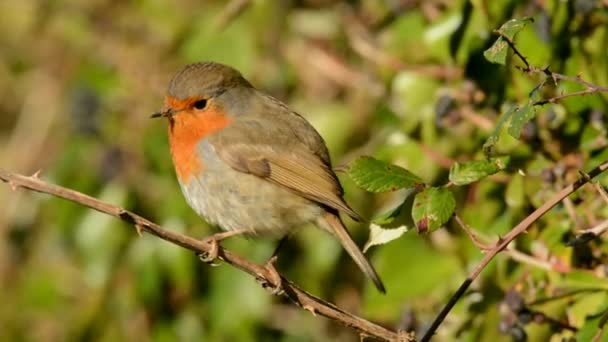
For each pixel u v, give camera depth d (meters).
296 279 12.38
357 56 12.62
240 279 12.38
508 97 9.23
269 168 9.75
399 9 10.70
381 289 9.33
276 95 12.86
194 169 9.88
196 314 12.51
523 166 8.80
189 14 13.56
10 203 14.34
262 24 12.70
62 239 13.02
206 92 9.79
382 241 7.95
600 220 8.34
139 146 12.56
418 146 9.80
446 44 9.96
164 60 13.46
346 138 12.15
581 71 8.76
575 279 8.36
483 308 9.08
